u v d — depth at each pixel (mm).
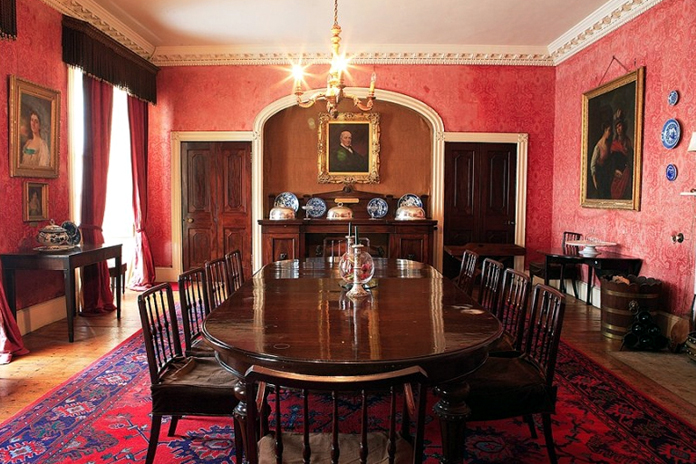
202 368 2420
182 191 7184
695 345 3775
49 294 4961
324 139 7375
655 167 4793
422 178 7484
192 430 2732
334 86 3826
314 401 3102
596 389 3324
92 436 2643
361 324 2225
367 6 5371
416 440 1413
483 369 2363
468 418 2066
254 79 7004
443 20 5812
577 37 6066
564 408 3031
